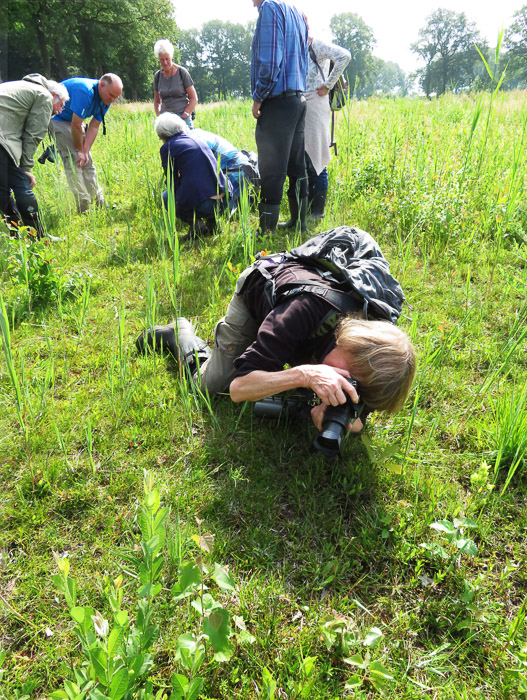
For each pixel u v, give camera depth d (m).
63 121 4.82
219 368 2.32
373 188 4.85
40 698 1.39
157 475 2.09
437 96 11.25
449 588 1.71
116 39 42.34
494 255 3.78
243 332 2.23
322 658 1.48
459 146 5.51
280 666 1.46
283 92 3.62
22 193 4.02
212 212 4.23
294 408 2.17
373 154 5.35
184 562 1.67
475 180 4.81
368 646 1.51
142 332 2.82
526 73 18.86
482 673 1.49
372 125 7.54
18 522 1.87
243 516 1.93
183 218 4.38
